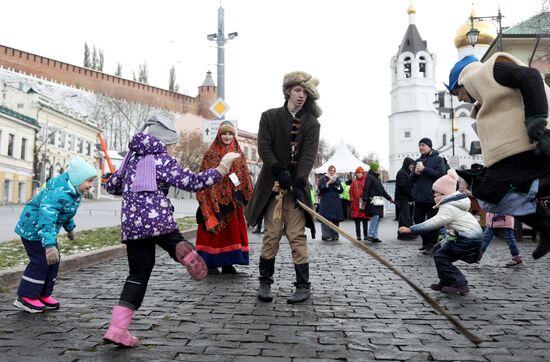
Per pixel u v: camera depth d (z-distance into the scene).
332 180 12.66
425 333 4.09
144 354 3.51
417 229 5.95
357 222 12.71
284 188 5.16
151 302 5.18
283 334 4.02
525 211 2.62
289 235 5.30
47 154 57.81
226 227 7.03
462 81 2.91
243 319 4.50
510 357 3.49
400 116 80.25
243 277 6.82
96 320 4.42
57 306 4.84
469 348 3.69
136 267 3.80
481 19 25.45
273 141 5.41
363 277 6.83
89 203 42.72
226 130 7.16
